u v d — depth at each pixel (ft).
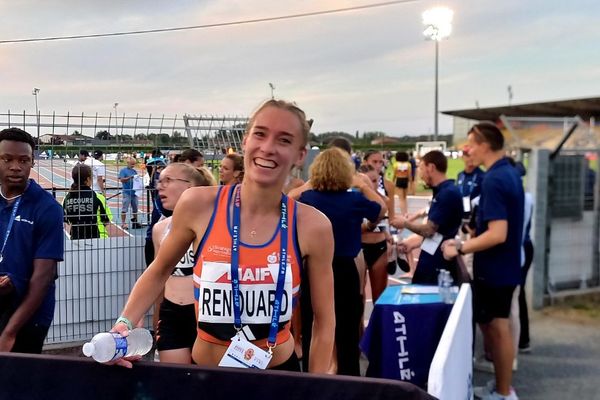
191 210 5.46
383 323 11.89
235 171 14.98
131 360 4.59
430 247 13.76
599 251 21.33
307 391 4.31
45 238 8.76
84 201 16.40
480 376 14.32
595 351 15.94
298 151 5.47
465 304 9.57
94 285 15.93
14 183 8.70
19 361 4.64
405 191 50.03
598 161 20.86
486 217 11.53
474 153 12.25
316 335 5.95
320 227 5.57
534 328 18.12
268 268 5.30
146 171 18.56
